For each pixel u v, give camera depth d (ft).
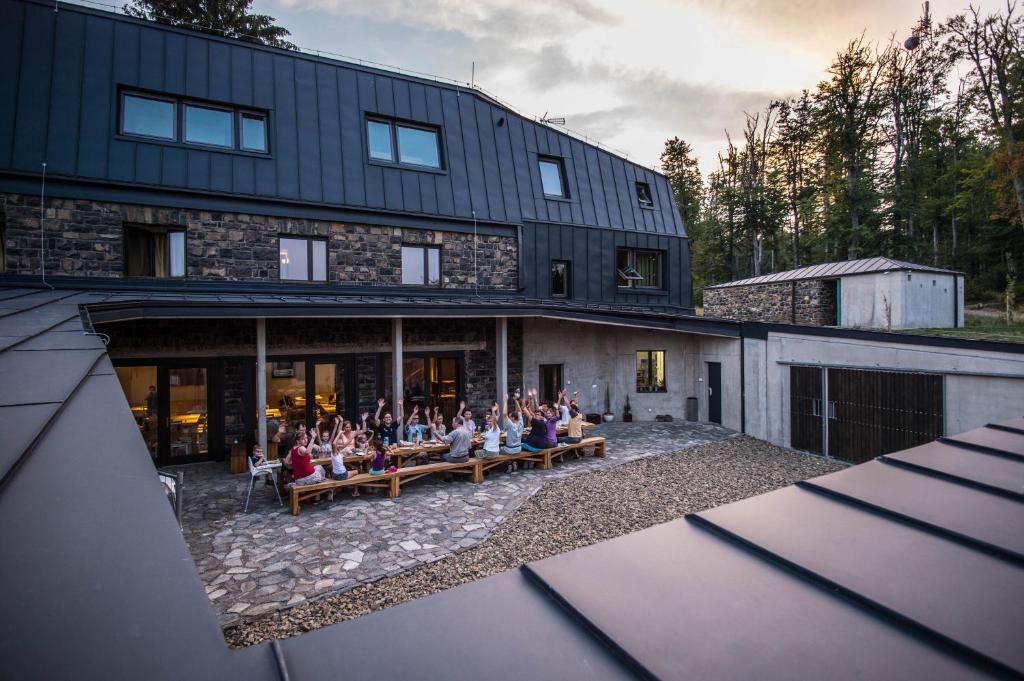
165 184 37.40
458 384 48.60
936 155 104.73
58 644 2.25
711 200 145.18
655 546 5.34
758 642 3.69
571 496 30.30
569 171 58.59
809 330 41.29
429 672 2.94
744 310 69.26
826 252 109.81
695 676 3.15
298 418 41.42
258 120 43.11
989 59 76.89
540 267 53.98
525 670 3.09
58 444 5.29
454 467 32.14
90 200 35.47
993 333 48.42
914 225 104.47
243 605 18.19
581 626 3.75
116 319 26.50
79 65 36.83
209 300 30.78
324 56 47.14
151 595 2.84
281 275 42.19
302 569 20.86
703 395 53.06
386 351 44.52
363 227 45.16
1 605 2.52
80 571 2.99
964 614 4.29
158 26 40.11
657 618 3.88
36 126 34.60
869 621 4.18
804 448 41.52
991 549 5.63
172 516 3.96
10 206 33.50
